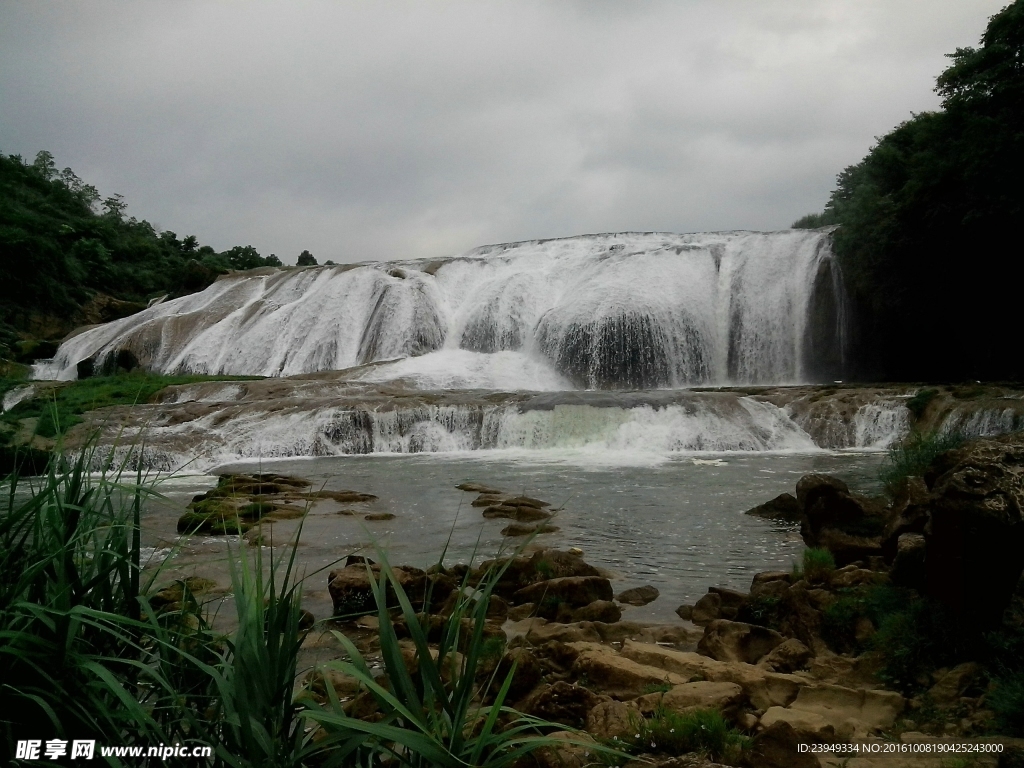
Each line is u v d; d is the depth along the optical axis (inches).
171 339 2229.3
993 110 1369.3
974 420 1035.9
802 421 1200.8
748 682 260.2
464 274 2215.8
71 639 161.5
